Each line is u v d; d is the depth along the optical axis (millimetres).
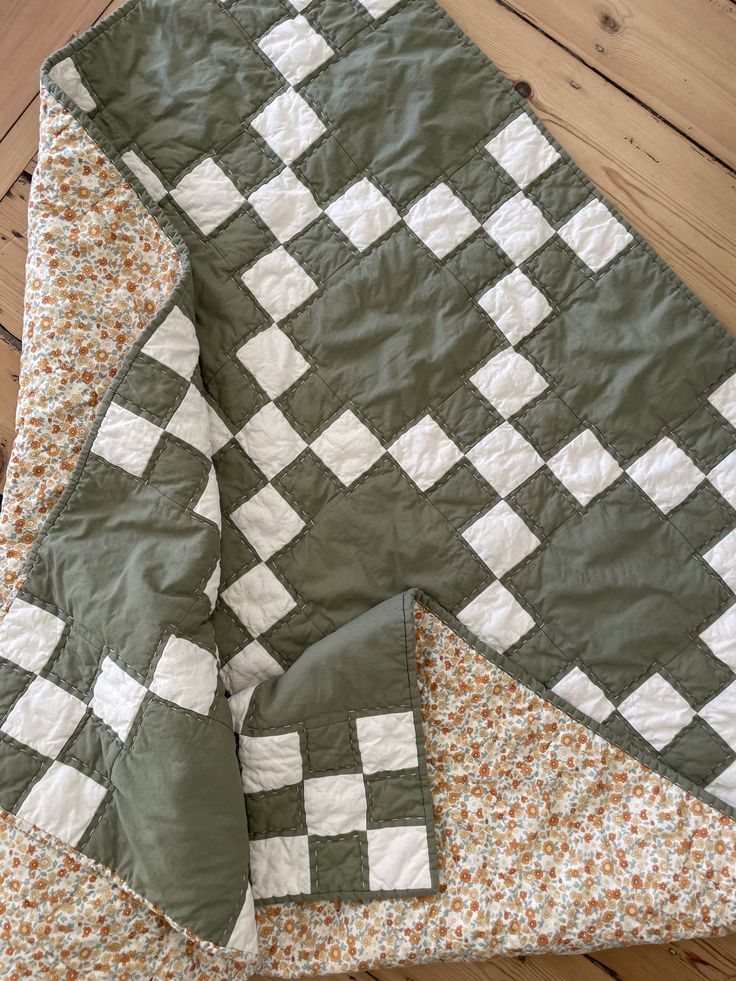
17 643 866
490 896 870
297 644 944
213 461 966
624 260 982
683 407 957
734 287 1022
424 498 955
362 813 883
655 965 953
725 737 901
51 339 911
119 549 872
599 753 903
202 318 982
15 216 1078
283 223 993
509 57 1048
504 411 968
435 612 925
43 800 830
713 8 1042
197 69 1005
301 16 1012
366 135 1000
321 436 966
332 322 977
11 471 900
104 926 810
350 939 877
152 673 833
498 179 997
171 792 802
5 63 1080
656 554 936
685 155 1035
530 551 944
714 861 861
